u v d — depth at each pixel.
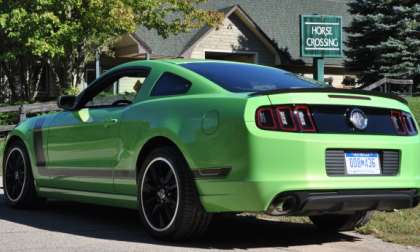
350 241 5.78
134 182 5.79
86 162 6.35
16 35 16.88
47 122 6.97
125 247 5.31
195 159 5.14
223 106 5.07
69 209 7.49
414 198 5.54
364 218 5.99
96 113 6.32
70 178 6.61
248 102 4.92
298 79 6.11
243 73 5.84
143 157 5.77
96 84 6.63
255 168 4.81
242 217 6.96
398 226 6.25
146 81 6.00
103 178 6.15
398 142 5.37
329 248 5.46
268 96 4.96
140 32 27.05
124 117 5.91
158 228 5.48
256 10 32.19
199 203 5.20
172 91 5.70
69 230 6.13
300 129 4.95
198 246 5.37
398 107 5.53
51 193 7.00
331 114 5.12
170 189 5.35
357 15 28.14
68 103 6.69
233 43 28.41
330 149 5.01
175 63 5.97
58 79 19.84
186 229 5.30
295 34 31.52
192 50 27.08
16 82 23.56
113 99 6.35
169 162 5.32
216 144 5.02
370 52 26.12
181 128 5.29
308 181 4.90
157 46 26.78
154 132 5.51
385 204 5.35
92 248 5.28
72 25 17.16
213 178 5.03
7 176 7.54
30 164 7.25
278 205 4.93
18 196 7.37
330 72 31.53
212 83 5.46
